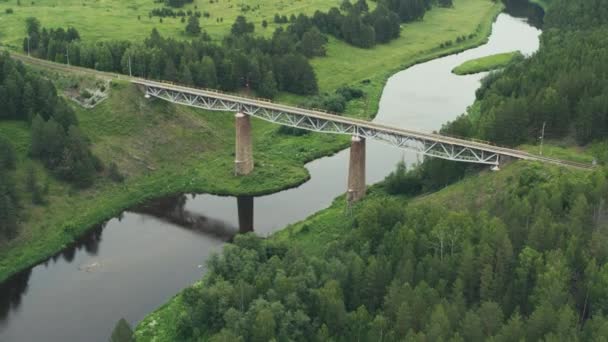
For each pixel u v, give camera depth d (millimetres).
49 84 179625
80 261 143250
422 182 163750
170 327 117688
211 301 111188
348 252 117812
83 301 128750
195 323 111875
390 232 118312
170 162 186500
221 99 182250
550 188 125188
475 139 160250
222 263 118500
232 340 96500
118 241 151625
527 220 116250
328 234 145500
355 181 163625
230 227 158625
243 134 180250
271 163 190500
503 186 139250
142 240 152250
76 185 165500
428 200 148250
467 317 93312
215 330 110375
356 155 161625
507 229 112938
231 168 186875
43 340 117188
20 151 165250
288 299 104938
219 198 173375
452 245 111062
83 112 185750
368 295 108062
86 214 159625
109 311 125500
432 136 155125
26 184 157375
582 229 111312
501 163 150250
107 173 173125
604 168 126938
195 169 186250
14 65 181000
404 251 110125
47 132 164750
